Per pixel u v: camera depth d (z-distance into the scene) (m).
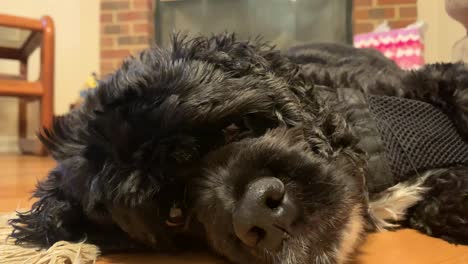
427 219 0.42
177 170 0.33
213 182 0.32
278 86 0.37
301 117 0.37
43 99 1.56
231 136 0.35
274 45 0.44
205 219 0.33
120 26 1.96
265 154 0.31
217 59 0.37
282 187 0.29
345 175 0.35
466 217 0.39
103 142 0.34
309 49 0.71
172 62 0.37
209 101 0.33
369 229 0.41
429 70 0.49
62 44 2.00
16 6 1.94
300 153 0.32
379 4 1.75
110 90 0.37
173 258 0.39
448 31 1.62
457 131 0.46
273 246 0.29
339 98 0.44
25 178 0.98
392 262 0.34
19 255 0.39
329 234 0.31
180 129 0.33
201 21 1.94
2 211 0.60
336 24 1.84
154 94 0.34
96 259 0.39
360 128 0.42
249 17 1.90
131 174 0.33
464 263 0.34
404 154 0.42
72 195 0.40
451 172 0.42
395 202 0.42
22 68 1.80
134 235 0.37
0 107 1.83
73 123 0.42
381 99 0.45
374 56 0.73
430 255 0.36
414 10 1.72
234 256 0.31
